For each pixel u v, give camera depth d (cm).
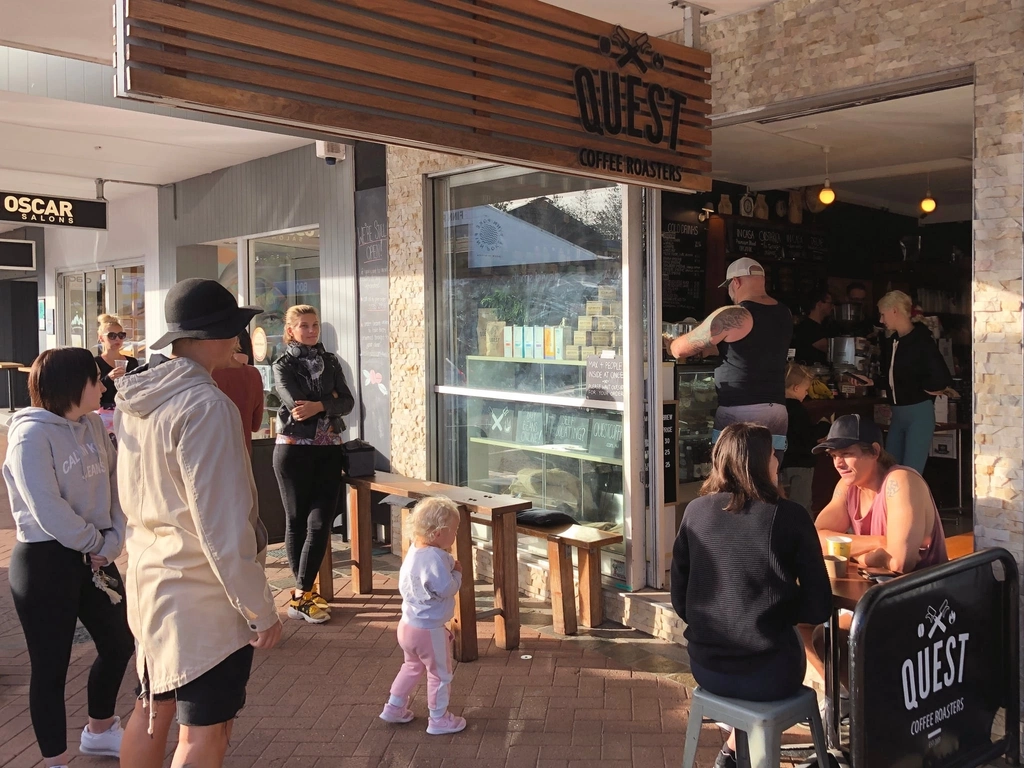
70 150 781
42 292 1352
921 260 968
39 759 372
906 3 402
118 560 710
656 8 462
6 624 543
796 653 305
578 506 579
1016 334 371
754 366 487
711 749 378
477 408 652
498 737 392
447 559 397
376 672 468
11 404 1595
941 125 634
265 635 270
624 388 535
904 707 310
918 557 360
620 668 469
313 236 805
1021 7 366
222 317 284
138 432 277
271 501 694
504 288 622
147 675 281
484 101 372
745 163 759
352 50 331
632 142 427
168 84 289
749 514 306
